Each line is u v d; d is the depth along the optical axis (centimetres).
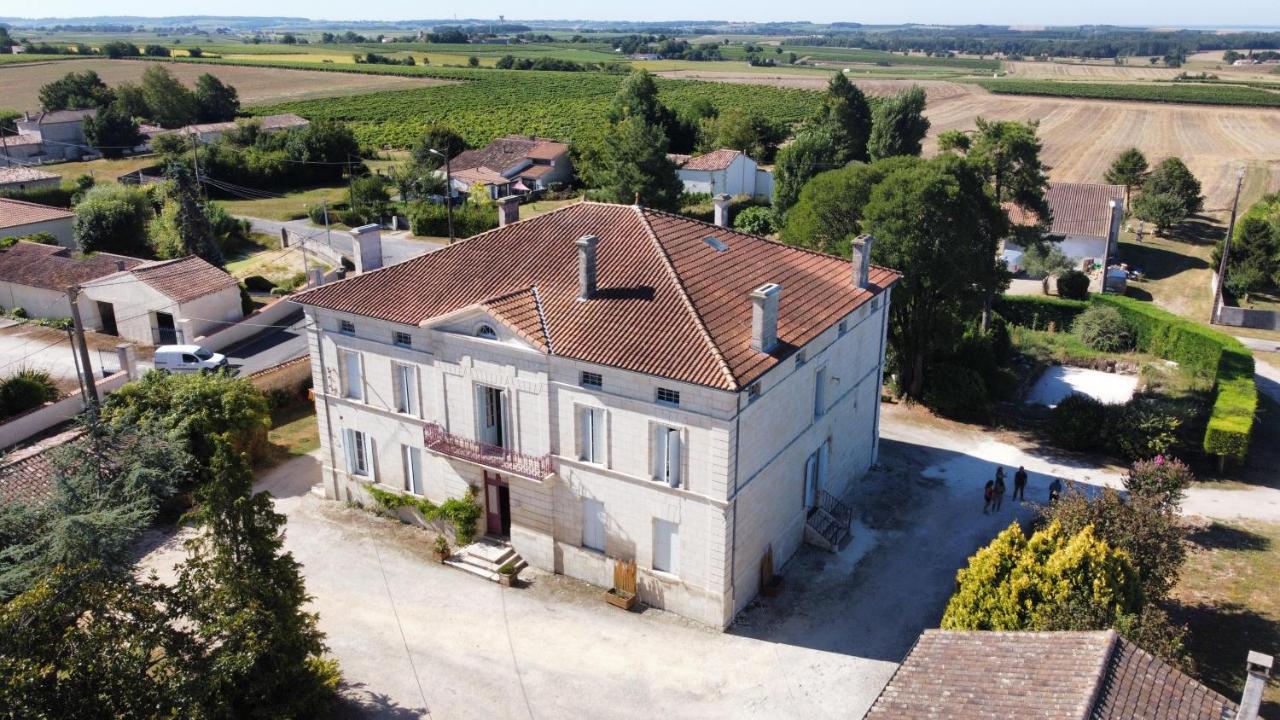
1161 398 4844
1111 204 6962
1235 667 2711
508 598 3158
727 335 2962
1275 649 2789
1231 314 6275
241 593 2252
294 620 2378
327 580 3250
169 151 11775
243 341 5888
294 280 7181
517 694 2698
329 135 12031
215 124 14150
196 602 2255
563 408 3067
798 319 3219
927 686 1977
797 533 3441
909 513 3750
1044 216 6462
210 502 2261
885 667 2808
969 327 5341
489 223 8925
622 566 3092
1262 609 2995
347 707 2638
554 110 16612
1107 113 15938
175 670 2169
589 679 2759
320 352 3622
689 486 2895
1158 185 8862
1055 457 4272
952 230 4359
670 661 2834
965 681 1950
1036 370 5475
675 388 2817
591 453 3095
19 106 15538
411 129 14750
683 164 10281
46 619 2044
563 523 3222
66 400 4509
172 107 14725
